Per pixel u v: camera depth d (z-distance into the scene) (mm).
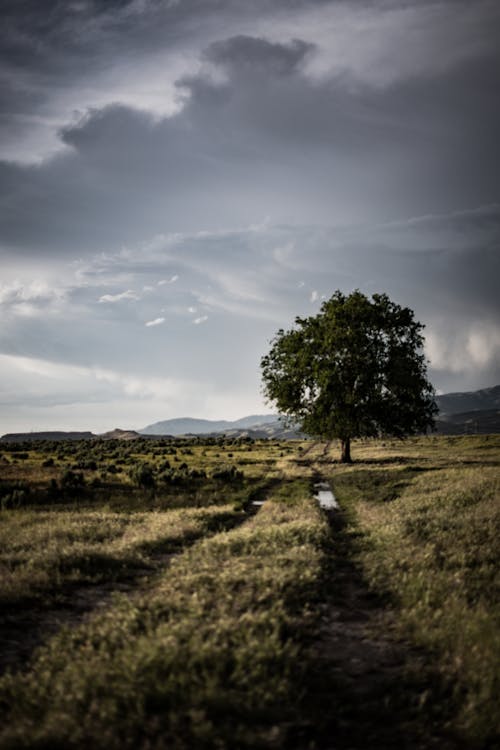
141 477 30656
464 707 5188
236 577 9531
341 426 46375
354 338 45875
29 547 13758
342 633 7680
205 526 17453
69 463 45312
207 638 6551
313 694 5574
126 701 5059
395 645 7176
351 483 31703
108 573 11242
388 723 5109
